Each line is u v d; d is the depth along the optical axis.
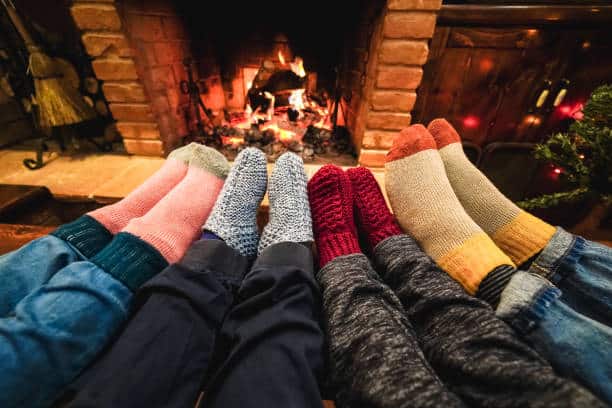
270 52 1.44
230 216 0.50
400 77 0.89
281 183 0.57
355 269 0.40
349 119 1.29
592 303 0.36
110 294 0.33
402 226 0.57
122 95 1.01
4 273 0.35
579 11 0.81
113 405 0.24
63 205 0.92
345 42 1.32
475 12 0.83
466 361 0.28
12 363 0.26
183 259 0.39
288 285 0.36
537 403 0.22
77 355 0.29
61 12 1.09
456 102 1.01
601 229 1.11
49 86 0.99
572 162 0.67
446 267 0.43
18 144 1.24
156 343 0.29
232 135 1.35
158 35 1.07
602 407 0.20
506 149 1.09
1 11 1.00
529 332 0.30
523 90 0.97
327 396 0.31
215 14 1.35
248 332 0.31
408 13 0.80
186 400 0.27
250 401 0.26
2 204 0.80
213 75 1.47
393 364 0.27
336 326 0.33
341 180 0.58
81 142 1.21
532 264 0.42
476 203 0.55
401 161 0.61
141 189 0.58
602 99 0.60
